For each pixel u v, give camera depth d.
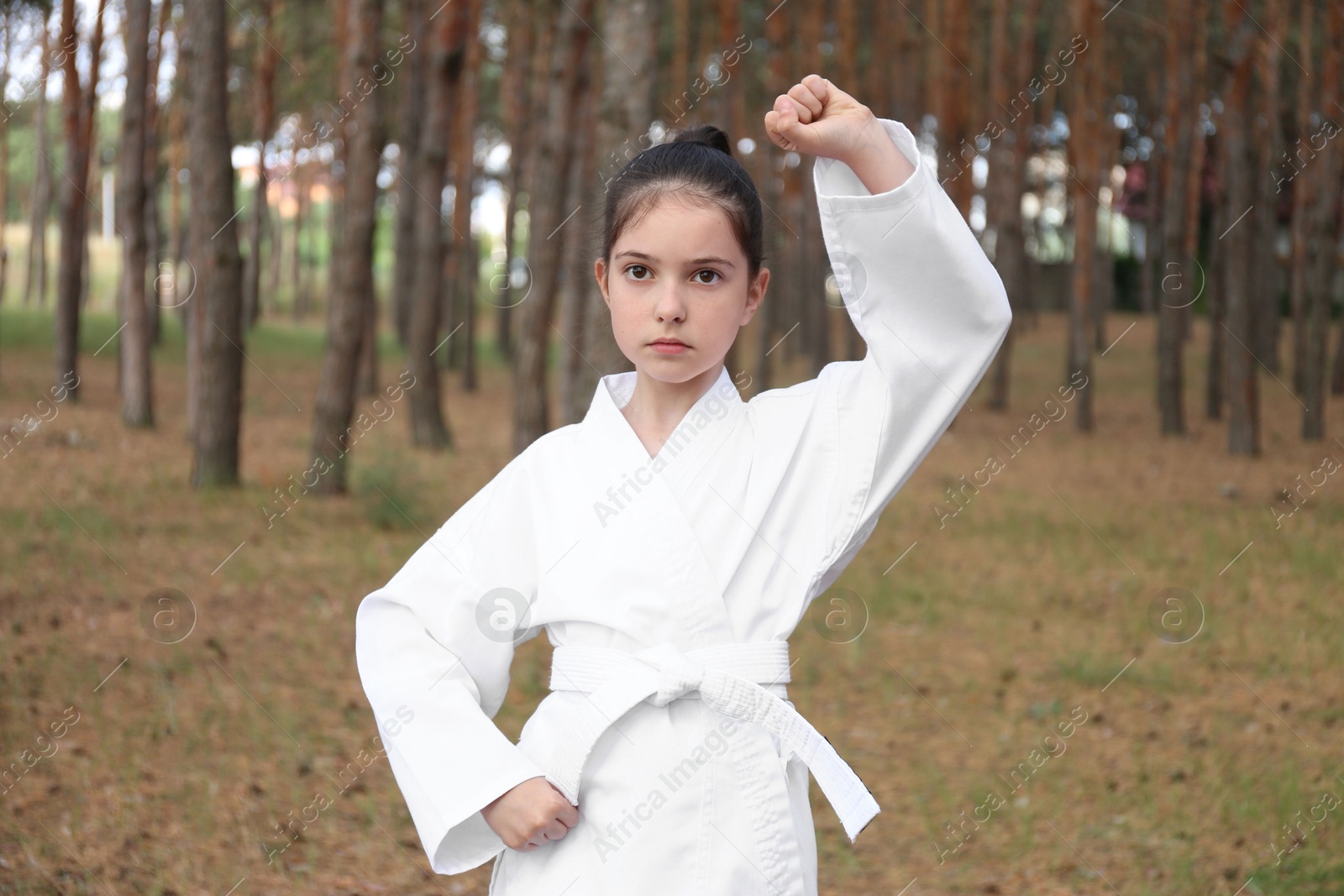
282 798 4.21
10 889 3.41
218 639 5.86
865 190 1.65
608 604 1.65
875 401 1.72
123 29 13.70
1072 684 5.92
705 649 1.62
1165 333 15.68
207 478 9.52
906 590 7.63
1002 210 18.27
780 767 1.62
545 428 10.59
